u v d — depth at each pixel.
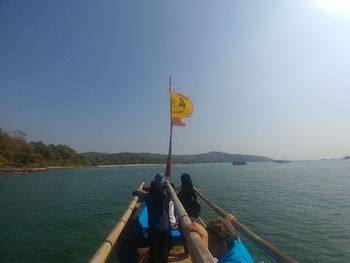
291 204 21.61
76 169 123.12
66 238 13.09
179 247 6.46
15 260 10.30
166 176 12.59
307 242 11.67
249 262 2.59
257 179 51.72
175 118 12.89
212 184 41.00
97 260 3.14
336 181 45.88
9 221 17.31
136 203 8.03
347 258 9.86
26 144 120.19
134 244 5.79
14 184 47.88
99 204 23.92
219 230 2.77
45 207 22.86
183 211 4.48
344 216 16.94
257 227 14.18
